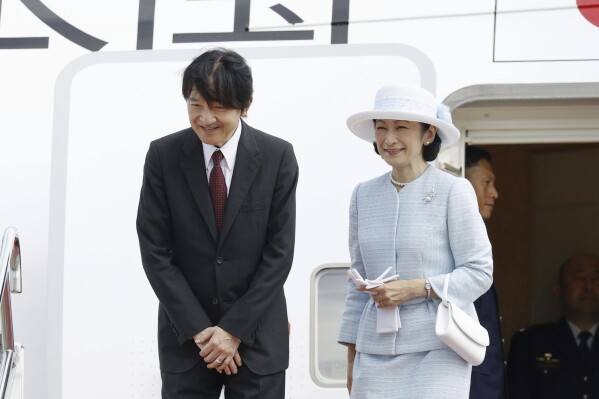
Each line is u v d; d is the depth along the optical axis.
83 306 16.91
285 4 17.27
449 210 13.29
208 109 13.54
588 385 23.70
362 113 13.48
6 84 17.53
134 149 17.19
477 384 16.78
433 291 12.99
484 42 16.95
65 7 17.72
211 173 14.20
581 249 27.45
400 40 17.00
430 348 13.02
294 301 16.66
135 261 16.97
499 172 28.34
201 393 14.03
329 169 16.81
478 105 17.77
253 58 17.09
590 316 24.17
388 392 13.03
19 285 15.07
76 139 17.23
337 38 17.08
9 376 14.57
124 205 17.08
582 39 16.89
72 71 17.41
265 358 13.97
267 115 16.94
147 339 16.81
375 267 13.47
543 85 16.78
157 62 17.31
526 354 24.20
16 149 17.39
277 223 14.16
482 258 13.13
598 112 18.02
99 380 16.78
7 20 17.75
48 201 17.27
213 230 14.02
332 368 16.61
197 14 17.42
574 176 27.67
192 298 13.89
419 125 13.49
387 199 13.59
